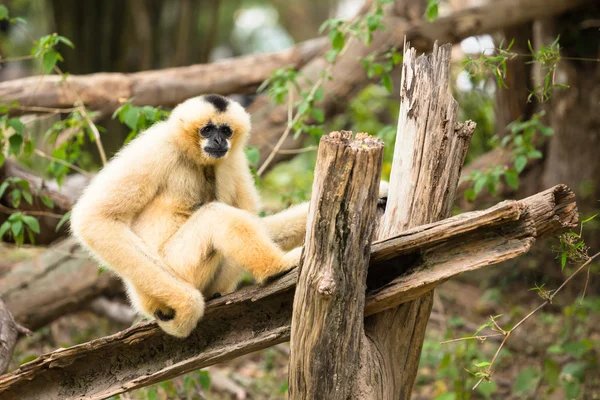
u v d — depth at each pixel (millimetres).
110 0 17578
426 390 11180
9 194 10742
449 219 5461
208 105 7430
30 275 10977
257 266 6207
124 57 18000
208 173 7590
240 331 6430
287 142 12320
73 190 11391
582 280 13320
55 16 17312
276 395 11133
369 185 5145
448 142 5953
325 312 5305
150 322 6469
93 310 12977
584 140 13320
